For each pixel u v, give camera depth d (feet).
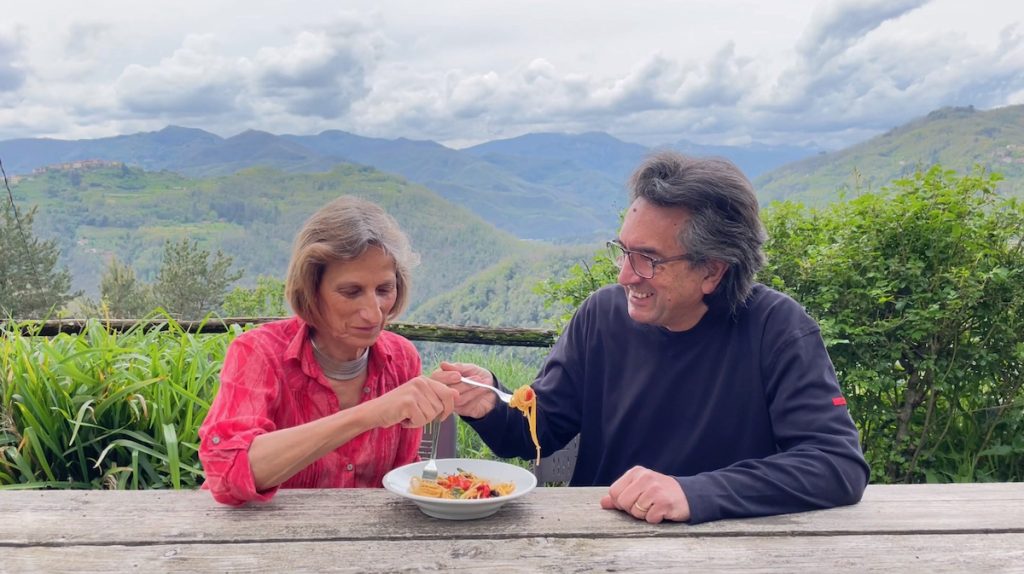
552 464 7.62
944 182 12.17
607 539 4.85
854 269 12.35
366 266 5.61
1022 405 11.84
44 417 9.31
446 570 4.35
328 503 5.34
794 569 4.49
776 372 6.40
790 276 12.67
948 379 12.18
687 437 6.76
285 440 5.09
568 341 7.50
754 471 5.40
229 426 5.31
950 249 12.00
